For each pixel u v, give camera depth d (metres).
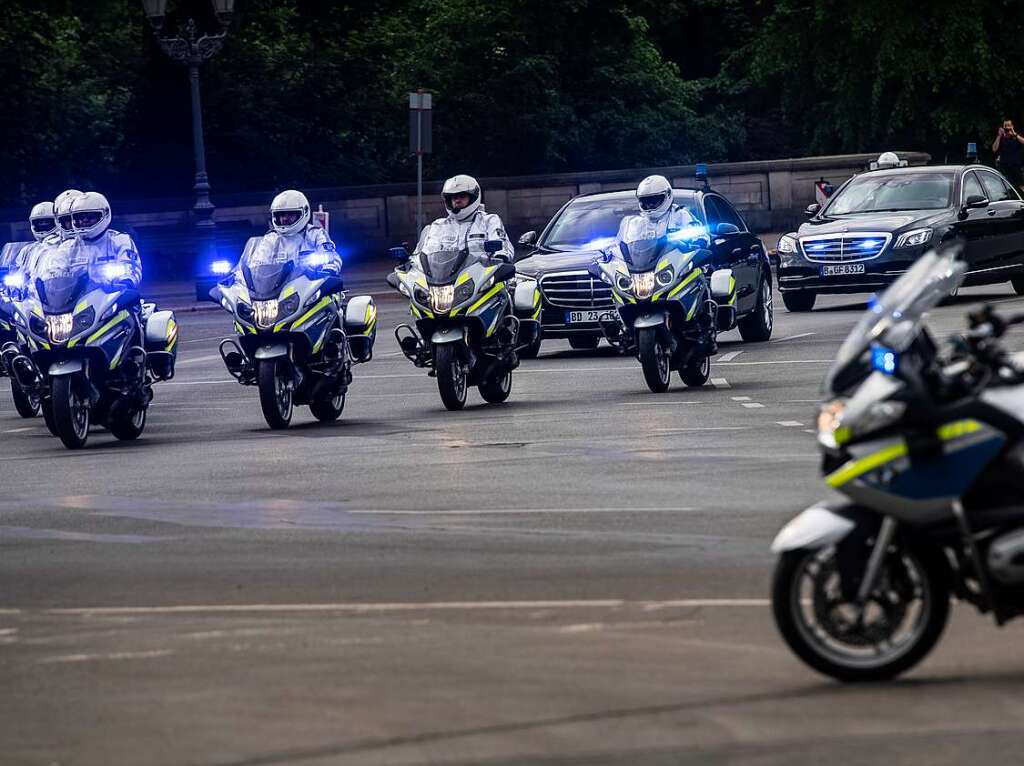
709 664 16.22
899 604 15.62
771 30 115.81
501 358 39.12
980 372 15.68
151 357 36.91
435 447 32.19
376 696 15.41
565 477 27.81
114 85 105.31
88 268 36.25
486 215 39.66
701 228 41.41
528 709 14.88
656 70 119.50
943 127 109.31
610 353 50.81
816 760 13.28
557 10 113.38
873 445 15.46
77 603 19.80
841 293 59.16
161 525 24.83
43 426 40.31
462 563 21.27
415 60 111.88
